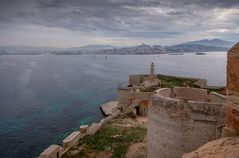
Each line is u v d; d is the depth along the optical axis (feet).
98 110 202.59
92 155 90.99
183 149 55.57
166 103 57.26
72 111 200.54
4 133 151.74
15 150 128.57
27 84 352.69
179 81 194.70
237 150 40.09
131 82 213.05
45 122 172.76
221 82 389.39
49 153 82.33
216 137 53.47
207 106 53.98
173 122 56.08
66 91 295.48
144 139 104.88
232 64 47.29
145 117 152.56
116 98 251.60
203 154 41.37
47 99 248.32
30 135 148.56
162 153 58.59
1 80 390.21
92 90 302.04
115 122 132.16
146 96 159.43
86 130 111.96
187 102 55.31
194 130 55.11
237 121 46.39
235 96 46.70
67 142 95.66
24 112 199.52
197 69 613.52
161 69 602.44
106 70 585.22
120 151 93.97
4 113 196.54
